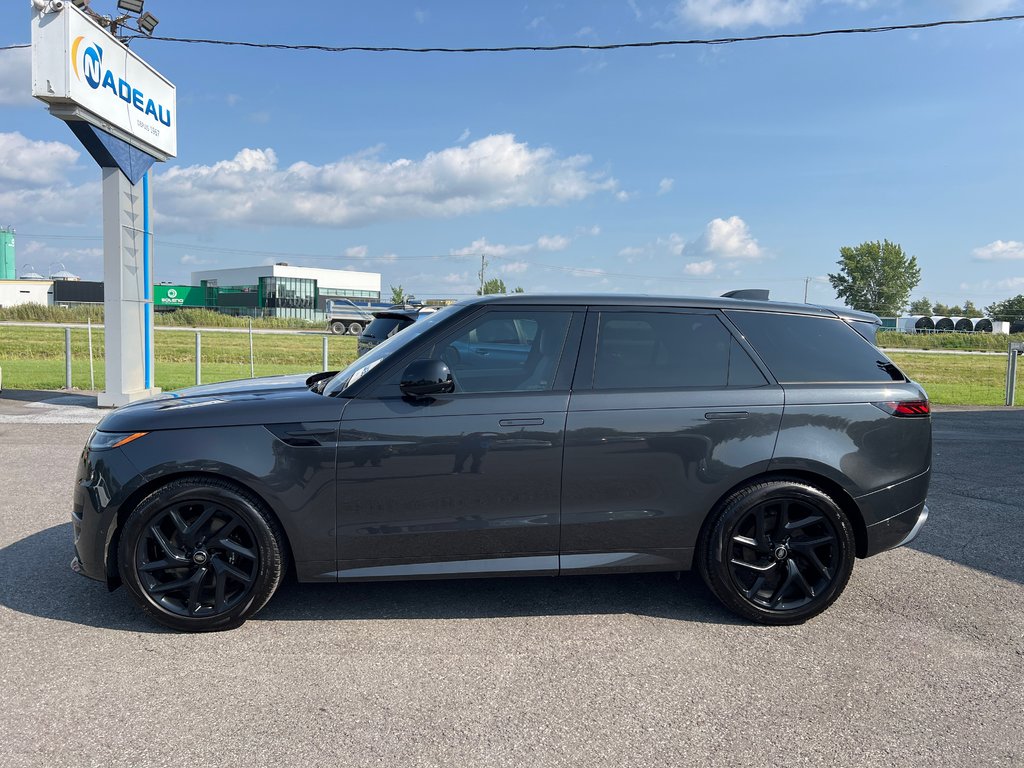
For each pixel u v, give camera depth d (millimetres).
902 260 101750
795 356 4008
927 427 4070
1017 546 5262
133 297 12352
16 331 34438
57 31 10172
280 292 92625
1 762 2535
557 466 3688
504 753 2650
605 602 4098
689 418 3777
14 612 3812
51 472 7113
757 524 3828
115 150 11617
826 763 2627
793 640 3658
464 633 3672
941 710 3002
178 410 3674
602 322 3914
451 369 3789
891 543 4004
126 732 2742
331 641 3555
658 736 2781
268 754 2615
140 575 3545
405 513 3645
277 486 3557
